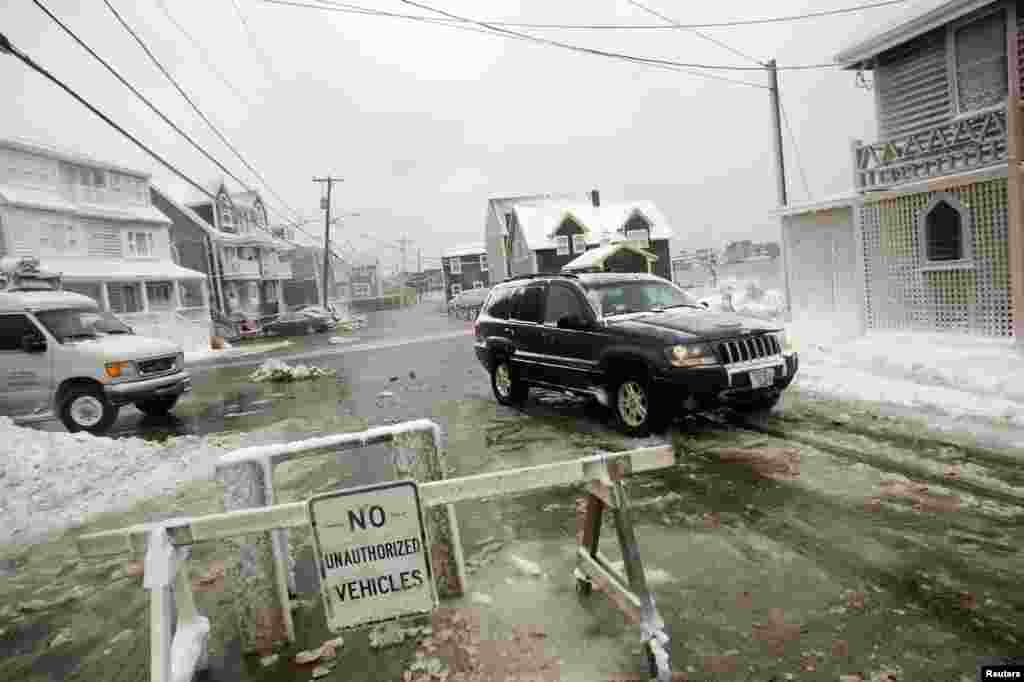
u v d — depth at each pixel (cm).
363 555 251
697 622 298
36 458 666
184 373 1125
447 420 821
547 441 655
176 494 605
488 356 888
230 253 4562
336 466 635
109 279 2888
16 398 966
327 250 4662
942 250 966
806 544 369
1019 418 563
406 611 254
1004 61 1088
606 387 672
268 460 305
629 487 492
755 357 610
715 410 712
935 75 1214
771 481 477
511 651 284
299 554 425
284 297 6312
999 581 311
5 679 311
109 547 250
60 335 994
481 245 6531
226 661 302
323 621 329
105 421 987
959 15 1106
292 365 1839
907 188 980
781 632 283
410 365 1555
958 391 679
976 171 866
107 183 3194
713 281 3912
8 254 2556
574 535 411
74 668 316
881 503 418
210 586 386
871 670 252
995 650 259
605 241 3647
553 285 773
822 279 1316
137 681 300
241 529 252
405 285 10244
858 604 301
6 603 399
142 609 377
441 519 332
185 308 3394
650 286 761
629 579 264
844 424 614
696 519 420
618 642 285
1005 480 438
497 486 261
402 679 272
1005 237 873
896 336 1012
